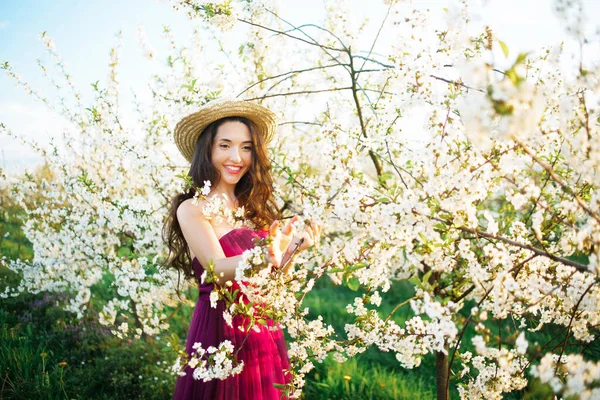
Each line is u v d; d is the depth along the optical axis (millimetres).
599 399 1402
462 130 1698
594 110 1636
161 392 3627
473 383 2084
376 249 1934
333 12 3615
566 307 1963
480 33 1966
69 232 4105
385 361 4391
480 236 1844
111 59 4059
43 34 3980
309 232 2080
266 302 1998
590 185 1908
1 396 3393
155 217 3793
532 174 2254
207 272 1962
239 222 2348
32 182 4293
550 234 2248
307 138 4238
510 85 1181
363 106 3303
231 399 2123
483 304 1780
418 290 1732
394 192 1906
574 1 1415
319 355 2230
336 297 6121
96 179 4344
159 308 3850
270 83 3859
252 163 2557
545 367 1445
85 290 4137
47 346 4223
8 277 5445
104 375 3773
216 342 2172
